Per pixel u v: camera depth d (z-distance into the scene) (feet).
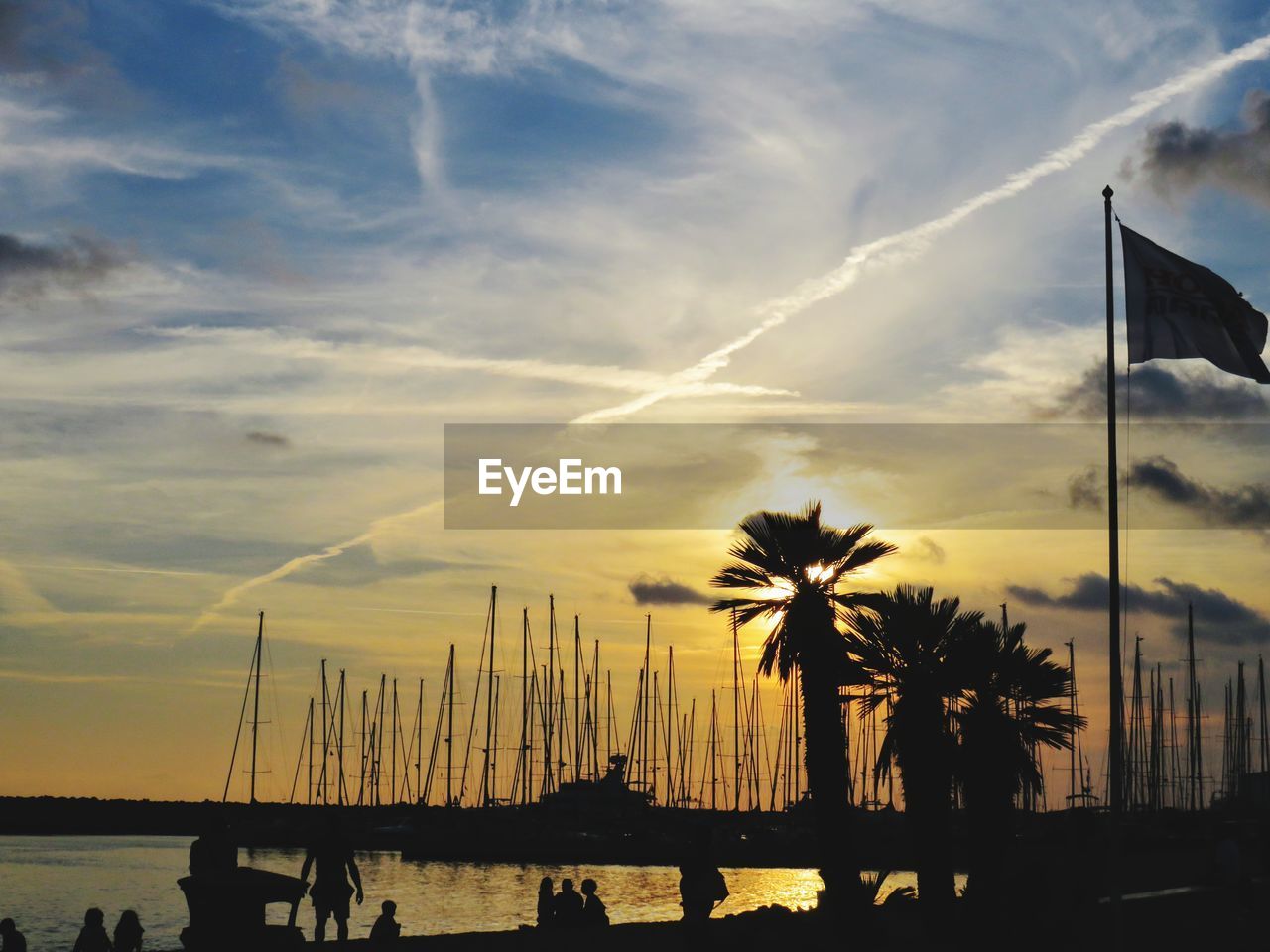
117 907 245.65
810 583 126.31
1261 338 79.56
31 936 195.42
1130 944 84.99
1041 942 90.84
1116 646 77.25
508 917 197.36
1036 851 142.51
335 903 87.61
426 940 92.12
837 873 117.39
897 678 123.34
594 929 101.09
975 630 127.44
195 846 69.62
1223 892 94.48
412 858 334.85
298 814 416.67
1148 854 185.98
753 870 315.99
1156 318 79.61
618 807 364.17
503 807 363.97
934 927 99.09
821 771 120.67
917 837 119.24
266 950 68.54
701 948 81.05
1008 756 128.16
